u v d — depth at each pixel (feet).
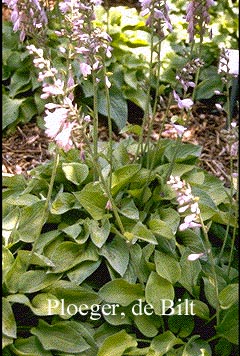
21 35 5.85
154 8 6.09
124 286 5.94
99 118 9.11
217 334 5.82
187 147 7.23
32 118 9.14
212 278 6.03
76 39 5.55
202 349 5.56
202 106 9.48
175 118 6.09
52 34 9.05
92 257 6.08
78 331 5.76
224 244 6.43
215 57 9.78
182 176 6.97
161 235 6.13
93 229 6.17
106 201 6.34
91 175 6.69
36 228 6.35
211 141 8.93
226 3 10.28
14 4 5.65
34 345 5.69
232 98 8.93
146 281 6.07
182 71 6.14
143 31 9.66
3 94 9.18
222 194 6.91
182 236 6.47
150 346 5.69
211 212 6.51
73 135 5.41
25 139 8.82
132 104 9.43
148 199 6.66
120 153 7.05
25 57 9.18
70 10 5.70
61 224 6.39
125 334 5.72
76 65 8.92
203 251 6.35
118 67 9.27
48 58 5.90
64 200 6.45
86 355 5.70
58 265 6.06
